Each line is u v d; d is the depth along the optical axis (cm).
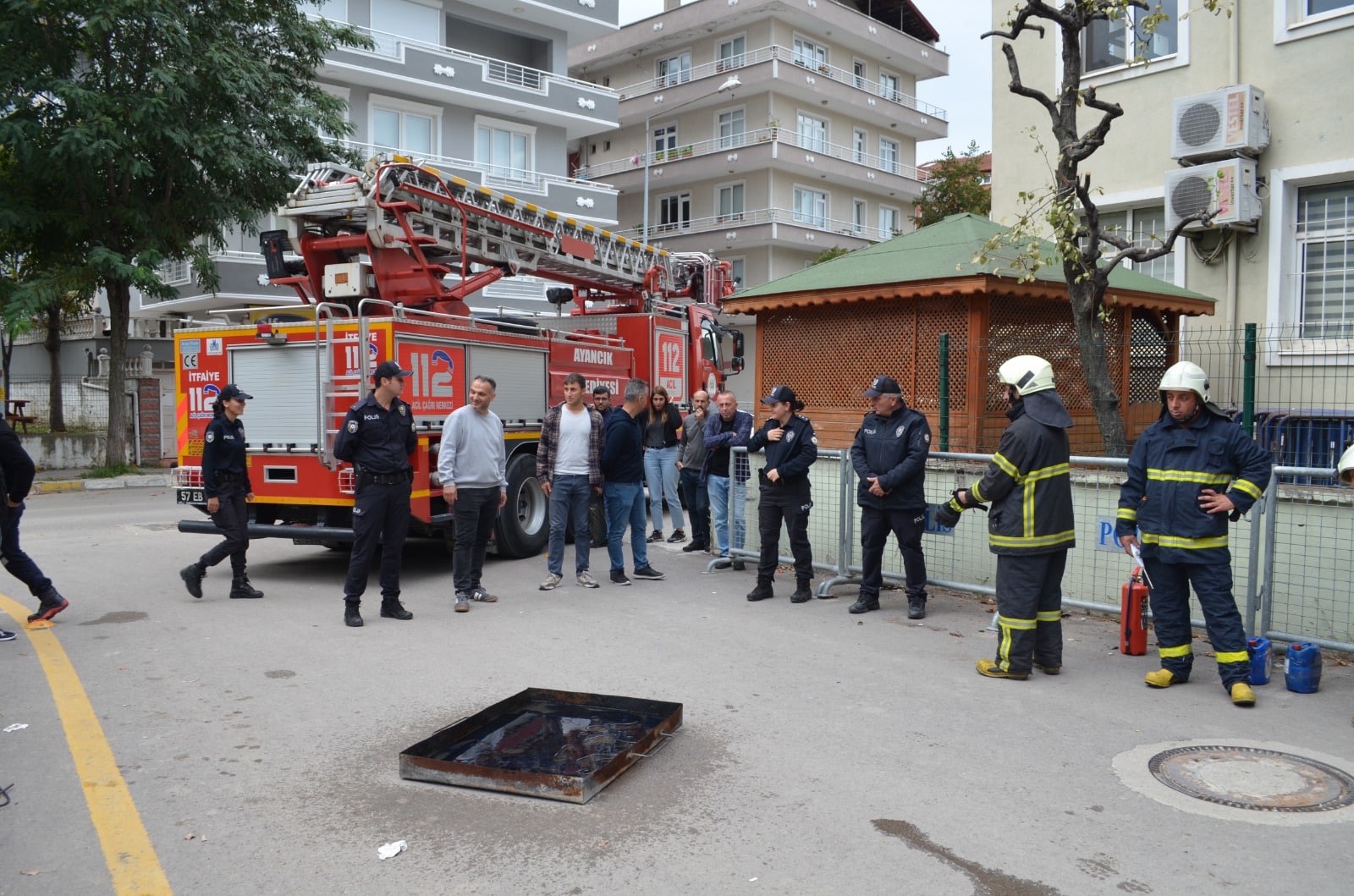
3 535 684
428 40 2864
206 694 547
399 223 956
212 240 1970
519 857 354
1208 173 1158
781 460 798
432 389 896
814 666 613
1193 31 1216
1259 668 575
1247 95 1135
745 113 3941
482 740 465
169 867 346
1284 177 1145
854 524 882
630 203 4369
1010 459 576
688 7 3984
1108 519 749
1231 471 549
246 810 395
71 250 1761
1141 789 418
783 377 1124
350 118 2669
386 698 540
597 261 1267
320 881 337
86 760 448
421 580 909
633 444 887
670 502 1142
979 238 1046
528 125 3072
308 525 895
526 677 582
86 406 2362
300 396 883
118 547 1084
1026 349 1010
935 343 1000
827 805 399
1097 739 480
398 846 362
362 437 710
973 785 421
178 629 702
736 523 970
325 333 869
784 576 931
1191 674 600
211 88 1680
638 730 479
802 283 1080
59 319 2588
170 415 2239
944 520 621
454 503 773
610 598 824
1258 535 641
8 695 544
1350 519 626
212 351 917
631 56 4303
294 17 1834
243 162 1686
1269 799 407
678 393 1380
